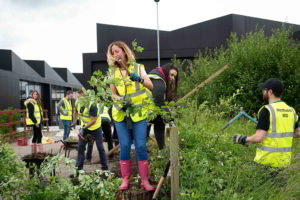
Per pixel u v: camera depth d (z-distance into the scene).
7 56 18.81
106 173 3.17
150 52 21.33
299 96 9.84
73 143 5.50
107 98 2.60
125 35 21.69
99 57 21.52
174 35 21.28
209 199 2.75
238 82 10.09
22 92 21.22
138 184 3.50
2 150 3.98
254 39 11.84
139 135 3.37
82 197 3.09
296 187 2.53
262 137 3.00
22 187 3.36
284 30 11.61
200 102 10.30
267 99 3.29
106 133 6.55
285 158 3.03
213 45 20.23
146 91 2.93
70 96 10.16
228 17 19.48
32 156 4.61
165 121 3.30
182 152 3.67
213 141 4.38
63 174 4.72
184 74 12.50
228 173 3.13
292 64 10.01
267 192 2.62
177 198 2.86
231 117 6.90
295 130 3.31
